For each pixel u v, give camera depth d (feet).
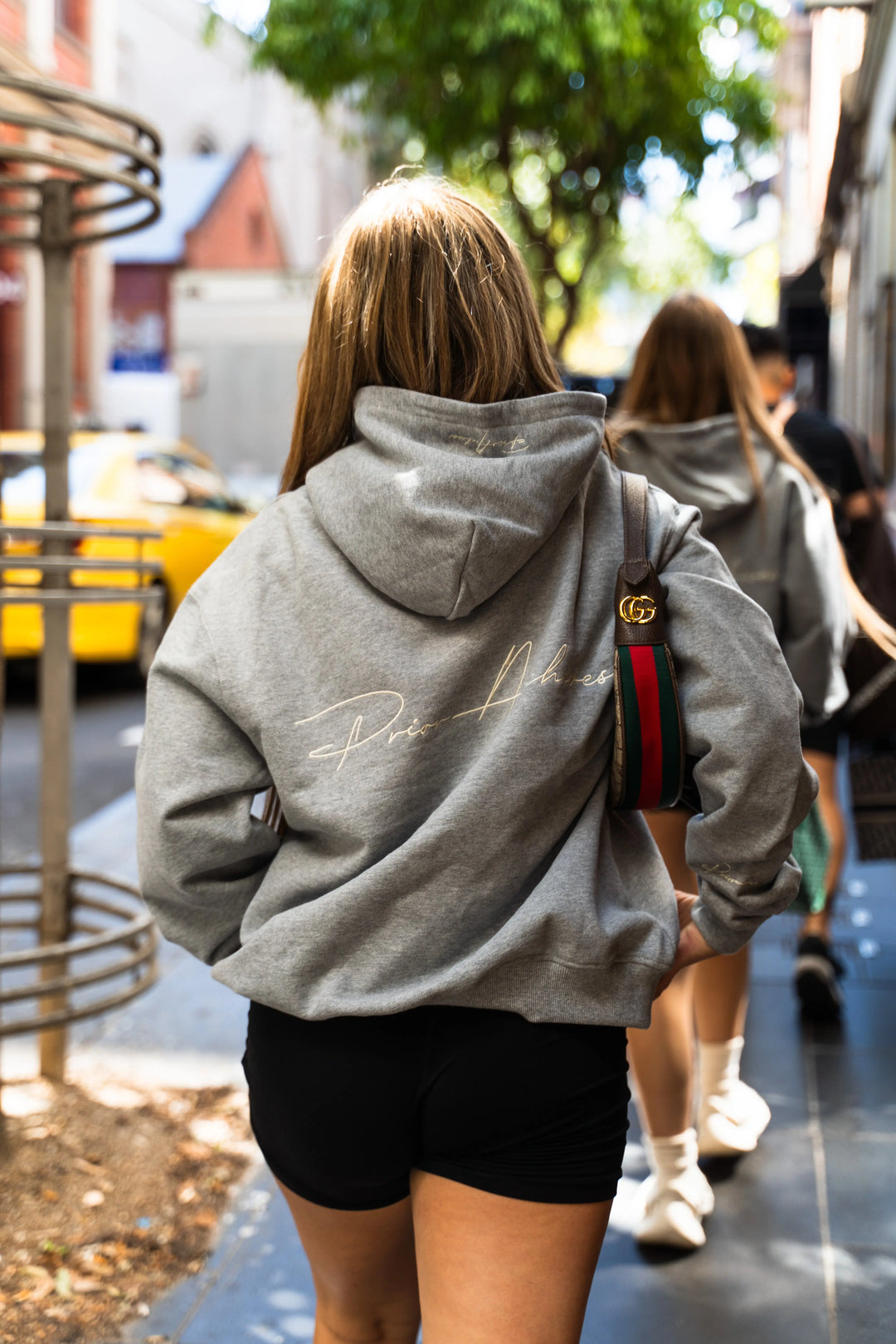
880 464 39.73
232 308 55.47
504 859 4.47
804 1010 11.79
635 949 4.55
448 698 4.52
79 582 26.96
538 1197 4.48
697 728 4.50
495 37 36.81
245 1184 9.20
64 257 9.89
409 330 4.82
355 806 4.50
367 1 38.63
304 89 41.60
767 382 11.75
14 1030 8.96
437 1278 4.56
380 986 4.48
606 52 36.83
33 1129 9.55
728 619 4.55
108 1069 11.02
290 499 4.96
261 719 4.58
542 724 4.48
